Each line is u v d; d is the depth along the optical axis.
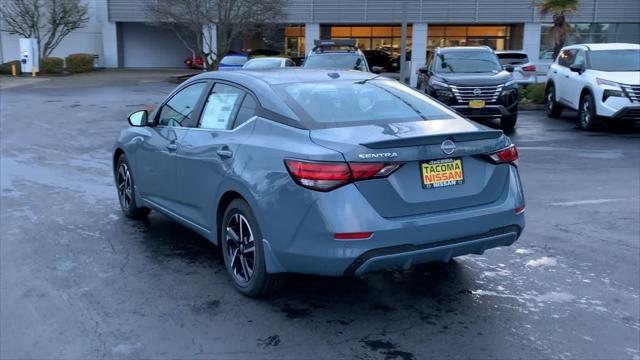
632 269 5.17
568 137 12.82
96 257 5.40
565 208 7.17
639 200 7.56
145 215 6.61
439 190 4.00
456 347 3.80
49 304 4.41
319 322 4.15
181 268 5.14
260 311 4.32
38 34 36.69
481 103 12.97
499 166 4.28
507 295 4.62
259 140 4.32
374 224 3.76
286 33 36.81
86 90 25.45
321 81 4.88
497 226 4.19
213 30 31.72
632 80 12.81
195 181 4.98
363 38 36.97
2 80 30.77
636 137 12.77
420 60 34.38
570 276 5.01
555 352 3.74
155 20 29.61
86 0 39.53
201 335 3.96
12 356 3.67
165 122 5.73
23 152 10.96
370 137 3.94
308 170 3.81
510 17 33.22
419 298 4.56
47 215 6.76
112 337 3.92
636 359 3.66
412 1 33.72
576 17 32.69
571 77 14.60
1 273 5.01
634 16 32.62
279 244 4.02
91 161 10.13
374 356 3.69
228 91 4.97
